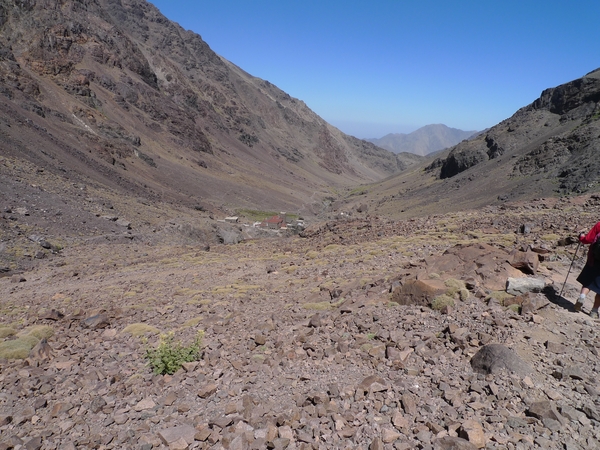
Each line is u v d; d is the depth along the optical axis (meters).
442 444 4.86
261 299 14.94
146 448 5.46
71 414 6.80
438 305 9.18
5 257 32.06
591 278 8.09
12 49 130.12
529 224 17.94
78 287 22.28
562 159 94.06
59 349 11.20
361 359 7.49
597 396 5.61
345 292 12.84
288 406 6.12
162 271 24.95
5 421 6.66
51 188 57.34
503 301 9.01
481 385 6.08
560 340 7.22
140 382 7.96
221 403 6.52
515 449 4.77
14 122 84.44
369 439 5.16
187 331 11.92
